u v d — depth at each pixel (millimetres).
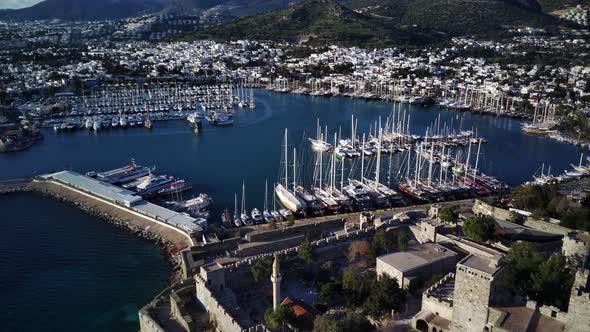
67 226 143625
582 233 85125
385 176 195250
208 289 87375
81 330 97188
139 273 117000
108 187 167625
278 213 151875
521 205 135250
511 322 61844
